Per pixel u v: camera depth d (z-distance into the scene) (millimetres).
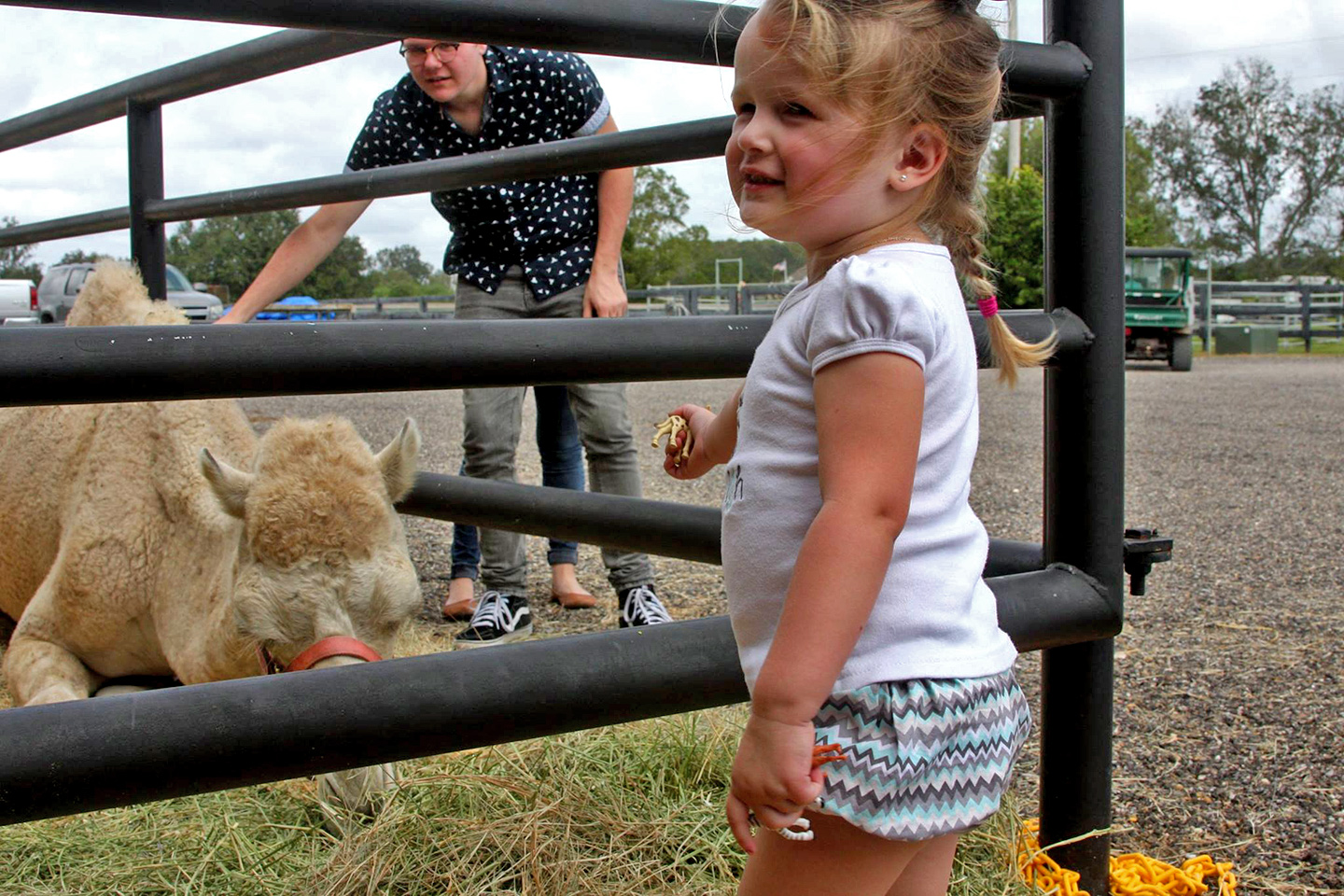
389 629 2572
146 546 3305
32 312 20250
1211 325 25141
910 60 1286
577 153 2545
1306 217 62438
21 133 4418
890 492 1208
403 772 2402
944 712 1283
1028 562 2109
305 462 2604
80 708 1286
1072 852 2088
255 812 2365
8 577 3994
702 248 49906
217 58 3395
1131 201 59219
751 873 1390
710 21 1678
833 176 1301
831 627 1173
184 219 3803
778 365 1343
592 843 2162
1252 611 4305
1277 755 2873
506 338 1583
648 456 8453
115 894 2084
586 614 4316
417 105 3875
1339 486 7371
